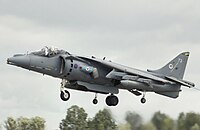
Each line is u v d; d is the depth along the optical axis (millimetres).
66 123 75688
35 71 74438
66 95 77500
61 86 77375
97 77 77438
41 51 74438
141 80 79375
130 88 79438
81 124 74938
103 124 72688
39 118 75438
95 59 77750
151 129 68562
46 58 74125
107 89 79188
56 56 75062
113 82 79125
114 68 78688
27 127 75062
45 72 74688
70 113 75812
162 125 68875
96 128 73375
